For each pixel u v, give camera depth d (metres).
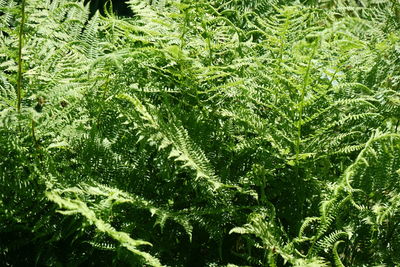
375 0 2.35
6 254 1.65
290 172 1.84
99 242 1.54
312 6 2.40
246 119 1.74
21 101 1.73
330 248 1.72
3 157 1.61
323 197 1.75
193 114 1.86
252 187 1.89
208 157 1.85
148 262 1.42
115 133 1.76
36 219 1.64
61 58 1.99
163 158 1.72
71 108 1.63
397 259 1.60
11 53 1.61
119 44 2.07
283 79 1.78
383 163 1.70
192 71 1.79
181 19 2.09
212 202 1.74
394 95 2.00
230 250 1.79
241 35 2.25
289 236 1.76
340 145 1.92
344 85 1.69
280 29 1.87
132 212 1.67
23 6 1.51
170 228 1.73
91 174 1.66
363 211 1.66
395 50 2.05
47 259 1.59
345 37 1.80
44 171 1.59
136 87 1.78
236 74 1.97
